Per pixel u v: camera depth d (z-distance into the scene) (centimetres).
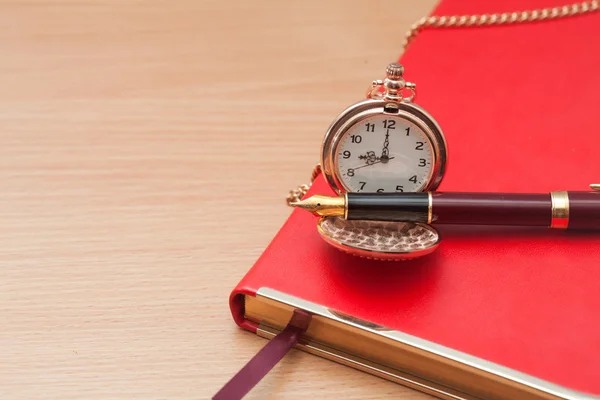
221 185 61
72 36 74
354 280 52
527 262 52
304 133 65
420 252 50
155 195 60
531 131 60
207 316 53
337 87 69
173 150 63
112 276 55
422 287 51
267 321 52
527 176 57
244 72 70
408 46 69
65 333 52
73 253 56
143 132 65
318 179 57
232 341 52
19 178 61
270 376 51
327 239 51
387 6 78
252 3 78
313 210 51
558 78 64
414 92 52
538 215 53
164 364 51
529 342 49
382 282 52
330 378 51
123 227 58
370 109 52
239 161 63
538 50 67
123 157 63
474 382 49
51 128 65
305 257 53
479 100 62
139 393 50
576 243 53
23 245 56
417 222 52
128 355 51
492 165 58
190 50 72
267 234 58
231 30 75
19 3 77
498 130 60
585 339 50
